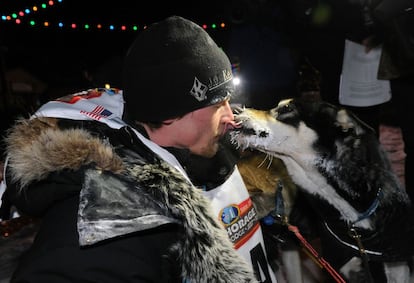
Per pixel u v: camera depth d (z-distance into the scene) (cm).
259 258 148
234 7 465
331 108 226
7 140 108
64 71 762
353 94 405
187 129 115
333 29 385
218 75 115
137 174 102
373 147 229
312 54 439
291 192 249
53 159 98
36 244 94
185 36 109
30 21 719
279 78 444
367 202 217
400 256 221
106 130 112
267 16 446
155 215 98
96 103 128
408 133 400
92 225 91
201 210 105
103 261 90
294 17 407
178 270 103
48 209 102
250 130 217
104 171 100
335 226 226
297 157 225
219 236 107
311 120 220
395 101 399
